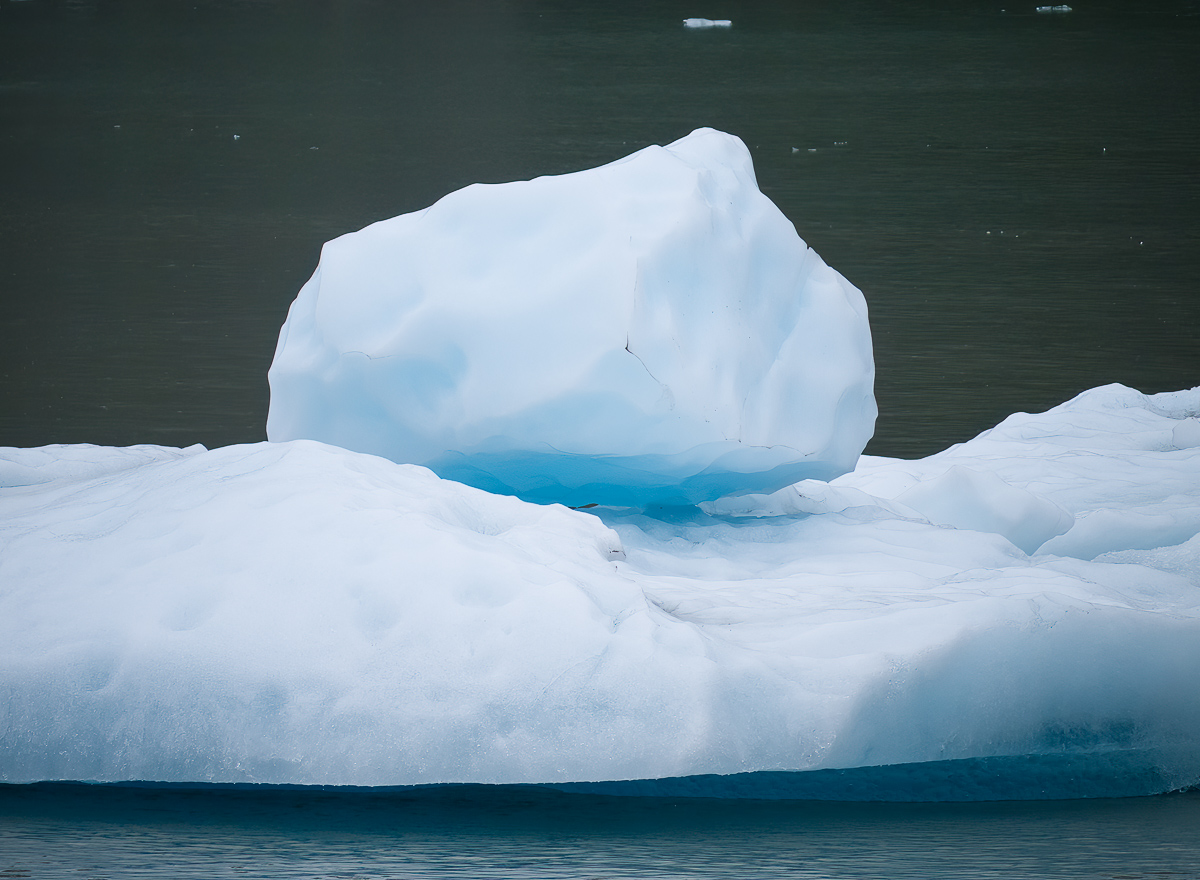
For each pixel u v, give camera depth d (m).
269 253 73.81
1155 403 40.47
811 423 21.44
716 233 20.75
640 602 15.38
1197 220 79.44
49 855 12.47
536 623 14.55
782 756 14.22
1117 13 186.00
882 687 14.61
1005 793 14.52
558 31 184.50
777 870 12.32
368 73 154.50
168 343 52.72
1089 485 29.16
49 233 79.25
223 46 173.88
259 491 16.53
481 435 20.56
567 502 23.41
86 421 41.06
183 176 101.19
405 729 13.82
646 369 19.48
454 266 20.56
